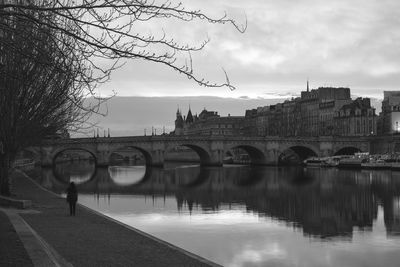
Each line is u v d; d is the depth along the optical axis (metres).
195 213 62.22
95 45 11.73
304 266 35.97
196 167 196.12
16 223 29.64
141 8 11.67
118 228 37.34
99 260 25.77
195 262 26.39
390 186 101.56
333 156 193.88
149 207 67.88
